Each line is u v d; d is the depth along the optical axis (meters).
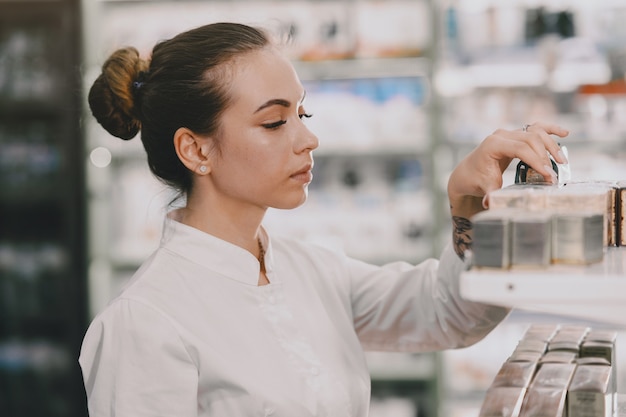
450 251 1.57
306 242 1.73
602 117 3.84
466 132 3.92
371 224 4.08
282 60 1.48
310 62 3.97
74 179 3.98
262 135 1.45
